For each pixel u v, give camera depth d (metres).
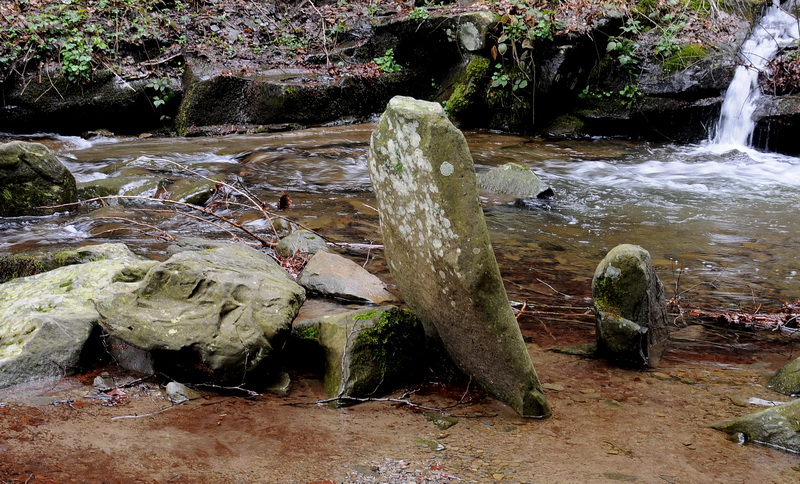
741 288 5.61
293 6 14.41
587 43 12.78
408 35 13.25
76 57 11.47
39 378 3.51
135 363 3.67
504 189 8.70
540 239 6.86
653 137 12.67
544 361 4.15
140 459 2.85
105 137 11.64
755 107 11.52
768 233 7.24
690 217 7.83
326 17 14.05
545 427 3.31
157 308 3.55
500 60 12.87
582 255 6.39
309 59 13.13
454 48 13.10
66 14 12.08
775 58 11.95
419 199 3.36
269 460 2.90
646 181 9.61
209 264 3.78
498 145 11.80
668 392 3.76
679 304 5.20
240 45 13.14
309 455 2.95
